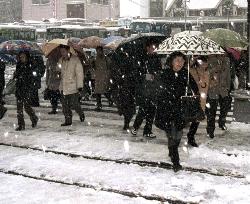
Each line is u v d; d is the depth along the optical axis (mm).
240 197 5375
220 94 8555
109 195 5555
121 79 8828
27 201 5371
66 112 9828
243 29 48500
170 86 6227
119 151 7477
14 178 6293
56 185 5965
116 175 6273
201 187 5727
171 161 6570
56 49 11289
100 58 11914
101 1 75938
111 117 11172
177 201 5297
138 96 8125
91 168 6633
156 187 5758
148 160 6871
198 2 74125
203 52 6879
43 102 14539
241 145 7844
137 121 8594
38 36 41531
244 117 10305
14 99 15664
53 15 74250
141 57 8359
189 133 7688
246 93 10445
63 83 9664
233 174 6246
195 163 6723
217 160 6887
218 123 9531
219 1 72000
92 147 7789
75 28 38375
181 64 6258
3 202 5348
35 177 6305
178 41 6957
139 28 40219
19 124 9406
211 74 8000
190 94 6359
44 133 9062
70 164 6867
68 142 8203
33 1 76062
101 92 12008
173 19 44875
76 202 5320
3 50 15797
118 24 43125
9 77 24109
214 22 48688
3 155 7461
